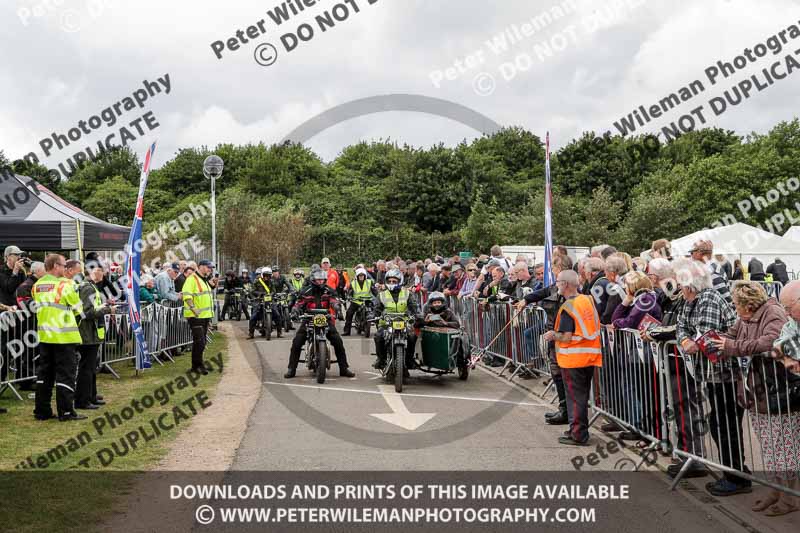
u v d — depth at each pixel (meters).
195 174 54.56
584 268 8.59
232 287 24.52
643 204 39.28
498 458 6.61
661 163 50.91
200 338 12.23
